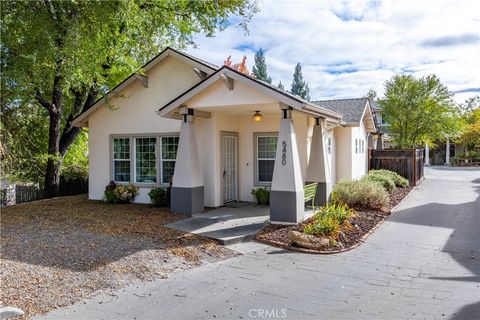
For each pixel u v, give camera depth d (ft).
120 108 42.06
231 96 29.89
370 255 21.86
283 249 23.44
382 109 78.69
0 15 27.61
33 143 50.19
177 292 16.31
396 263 20.29
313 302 15.23
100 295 15.79
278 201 28.81
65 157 56.65
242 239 24.94
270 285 17.21
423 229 28.22
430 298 15.40
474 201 41.52
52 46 28.66
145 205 38.91
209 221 29.73
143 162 41.57
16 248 21.08
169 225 28.12
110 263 19.29
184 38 42.47
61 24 29.58
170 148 40.16
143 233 25.55
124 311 14.33
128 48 39.09
